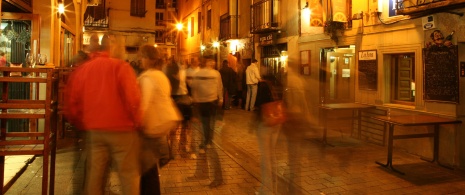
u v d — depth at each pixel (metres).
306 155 6.93
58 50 10.10
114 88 3.20
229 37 18.80
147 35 26.02
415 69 7.89
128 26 25.62
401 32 8.24
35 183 5.51
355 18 9.55
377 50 8.95
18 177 5.75
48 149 4.02
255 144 8.80
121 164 3.27
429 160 7.29
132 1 25.66
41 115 4.00
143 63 3.97
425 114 7.56
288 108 4.80
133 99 3.22
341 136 9.44
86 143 3.39
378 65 8.94
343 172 6.45
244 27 17.83
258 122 4.77
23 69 3.98
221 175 5.96
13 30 8.85
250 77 14.67
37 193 5.08
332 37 10.38
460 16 6.77
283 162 6.50
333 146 8.43
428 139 7.46
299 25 12.52
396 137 6.73
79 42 15.12
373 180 6.07
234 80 15.37
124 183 3.29
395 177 6.26
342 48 10.76
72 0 12.93
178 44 34.91
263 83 4.73
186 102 9.09
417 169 6.74
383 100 8.81
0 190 4.25
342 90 10.81
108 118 3.17
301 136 5.02
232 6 18.77
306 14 12.12
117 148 3.24
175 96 8.82
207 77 7.10
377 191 5.57
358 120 9.27
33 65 7.07
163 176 6.07
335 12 9.89
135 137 3.33
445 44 7.04
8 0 7.51
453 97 6.90
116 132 3.20
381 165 6.89
